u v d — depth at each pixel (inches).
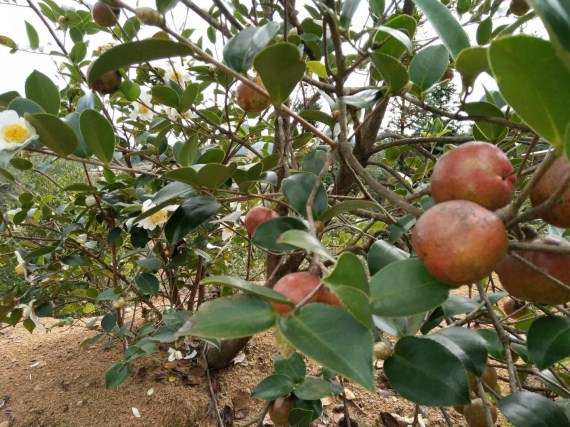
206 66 68.4
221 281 21.5
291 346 21.7
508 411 30.9
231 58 34.3
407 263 25.1
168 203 48.8
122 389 92.7
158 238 81.1
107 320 81.4
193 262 102.0
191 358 100.0
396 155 78.5
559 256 26.2
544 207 21.9
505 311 59.9
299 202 37.2
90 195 80.5
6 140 38.4
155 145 64.9
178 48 28.4
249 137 89.5
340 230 113.5
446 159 27.0
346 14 36.5
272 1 77.6
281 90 31.9
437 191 27.1
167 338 62.3
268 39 33.7
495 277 103.3
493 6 68.2
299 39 55.2
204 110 83.4
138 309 132.5
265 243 34.1
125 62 29.7
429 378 28.3
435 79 37.6
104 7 58.5
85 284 104.3
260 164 45.3
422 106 37.9
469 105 36.5
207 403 88.6
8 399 91.7
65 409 88.0
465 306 42.3
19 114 42.5
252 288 21.7
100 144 41.9
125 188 76.5
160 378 95.0
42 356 109.3
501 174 25.6
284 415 55.8
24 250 95.3
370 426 86.3
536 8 16.6
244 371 98.8
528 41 18.6
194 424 85.0
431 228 22.5
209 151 48.9
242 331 21.3
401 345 30.2
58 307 111.1
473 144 26.7
